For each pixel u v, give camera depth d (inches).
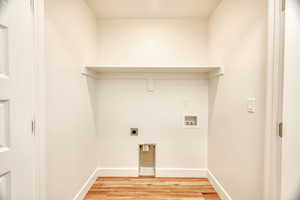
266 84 47.1
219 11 85.7
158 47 104.4
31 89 43.7
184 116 104.4
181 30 104.3
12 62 37.8
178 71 98.3
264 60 50.4
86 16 86.0
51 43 53.9
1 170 35.6
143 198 81.8
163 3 86.9
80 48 77.8
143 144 105.1
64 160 63.0
